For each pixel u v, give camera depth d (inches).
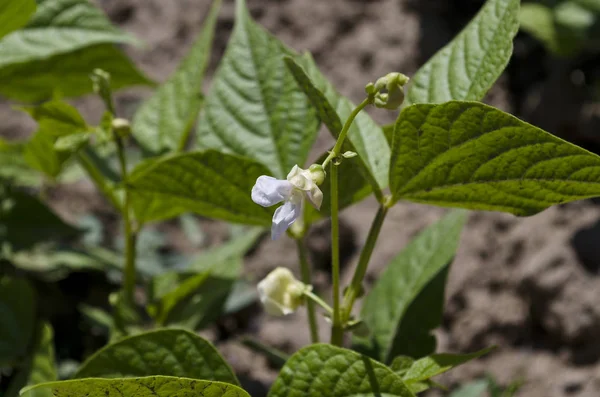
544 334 33.0
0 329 25.5
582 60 38.6
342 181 22.6
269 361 31.5
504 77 39.6
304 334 32.2
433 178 20.5
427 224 34.2
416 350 23.3
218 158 22.5
